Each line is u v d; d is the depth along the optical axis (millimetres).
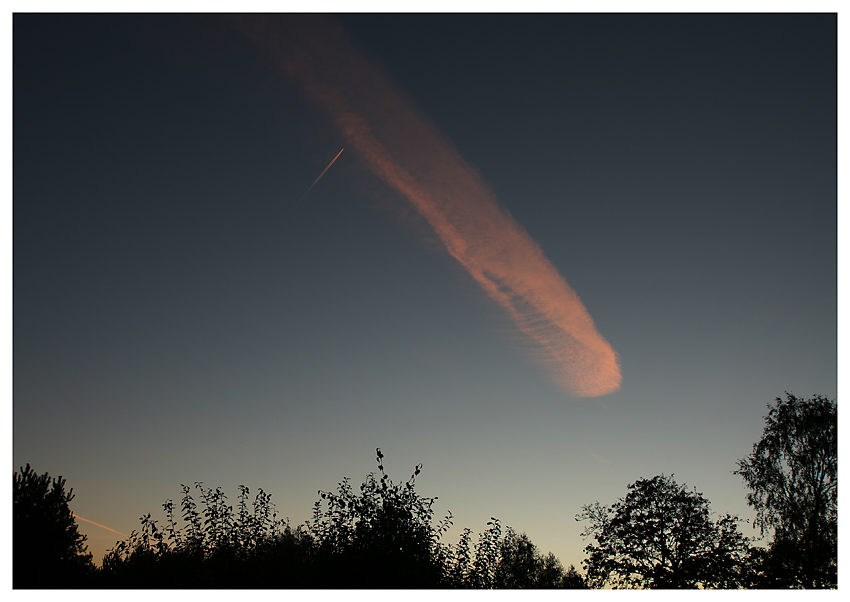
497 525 15516
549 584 18703
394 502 13977
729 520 30844
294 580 12648
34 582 15094
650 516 31578
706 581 29109
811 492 29797
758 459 31953
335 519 13742
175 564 13180
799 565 28016
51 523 16688
